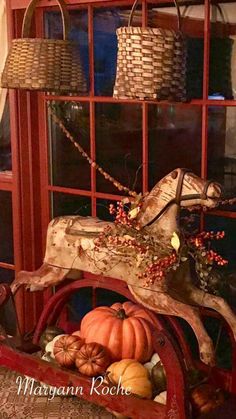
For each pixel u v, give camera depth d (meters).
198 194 2.47
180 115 2.79
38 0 2.87
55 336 2.98
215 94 2.67
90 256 2.75
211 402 2.55
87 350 2.70
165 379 2.60
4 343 3.00
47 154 3.29
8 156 3.42
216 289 2.68
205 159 2.74
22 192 3.33
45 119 3.26
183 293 2.63
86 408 2.87
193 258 2.68
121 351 2.75
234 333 2.56
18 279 3.04
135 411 2.53
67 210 3.28
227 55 2.62
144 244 2.57
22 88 2.71
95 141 3.09
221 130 2.68
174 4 2.71
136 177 2.97
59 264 2.89
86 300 3.30
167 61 2.42
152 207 2.60
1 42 3.23
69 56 2.71
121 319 2.80
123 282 2.76
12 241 3.51
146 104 2.88
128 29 2.42
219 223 2.74
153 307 2.59
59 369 2.77
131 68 2.44
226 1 2.58
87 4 2.98
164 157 2.87
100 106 3.04
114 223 2.74
